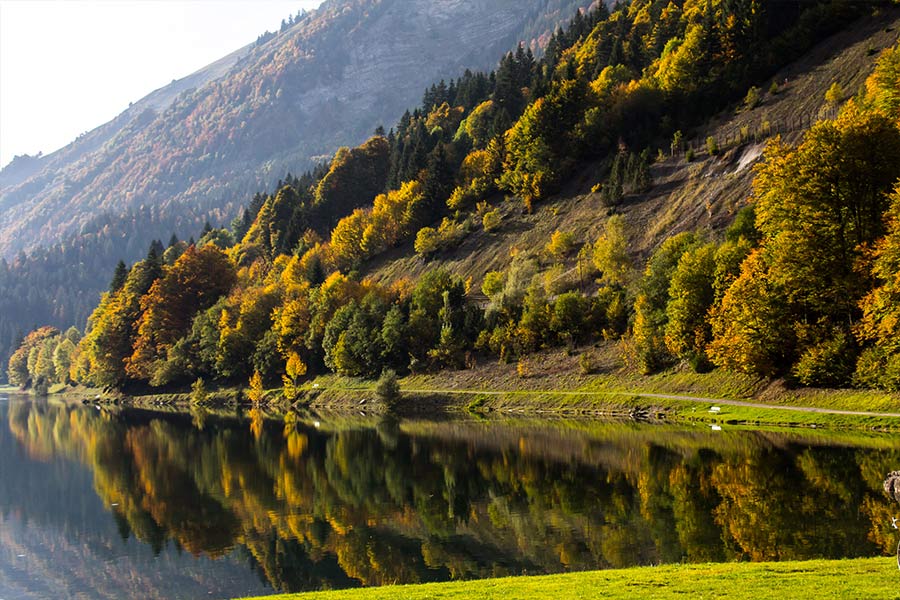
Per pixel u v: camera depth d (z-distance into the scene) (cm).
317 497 5762
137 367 16950
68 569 4522
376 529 4697
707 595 2072
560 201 15388
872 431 5809
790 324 7069
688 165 13588
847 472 4616
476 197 17562
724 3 16500
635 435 7094
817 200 6494
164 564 4438
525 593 2305
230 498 5984
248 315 15950
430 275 13488
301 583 3784
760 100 13975
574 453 6544
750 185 11738
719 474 5031
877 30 13275
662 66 16800
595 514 4456
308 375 14512
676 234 11962
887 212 5866
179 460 8062
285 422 11031
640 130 15475
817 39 14488
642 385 9144
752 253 7362
